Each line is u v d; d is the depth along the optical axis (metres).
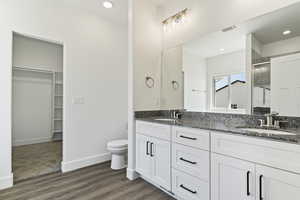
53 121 4.36
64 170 2.42
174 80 2.44
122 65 3.19
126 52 3.25
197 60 2.16
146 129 2.09
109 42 2.99
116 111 3.09
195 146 1.52
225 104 1.92
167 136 1.81
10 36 2.02
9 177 1.98
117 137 3.09
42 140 4.20
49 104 4.35
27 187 1.97
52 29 2.35
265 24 1.58
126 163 2.66
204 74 2.11
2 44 1.96
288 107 1.47
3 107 1.96
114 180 2.18
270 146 1.07
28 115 4.01
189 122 1.85
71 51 2.52
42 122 4.22
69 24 2.51
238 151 1.23
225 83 1.92
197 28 2.13
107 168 2.58
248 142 1.17
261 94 1.64
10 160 2.00
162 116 2.56
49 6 2.33
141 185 2.05
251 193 1.15
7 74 1.99
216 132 1.37
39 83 4.19
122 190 1.93
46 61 4.21
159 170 1.90
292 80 1.45
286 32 1.47
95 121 2.79
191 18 2.19
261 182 1.11
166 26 2.53
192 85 2.24
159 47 2.58
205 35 2.04
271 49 1.56
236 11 1.75
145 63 2.41
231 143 1.27
